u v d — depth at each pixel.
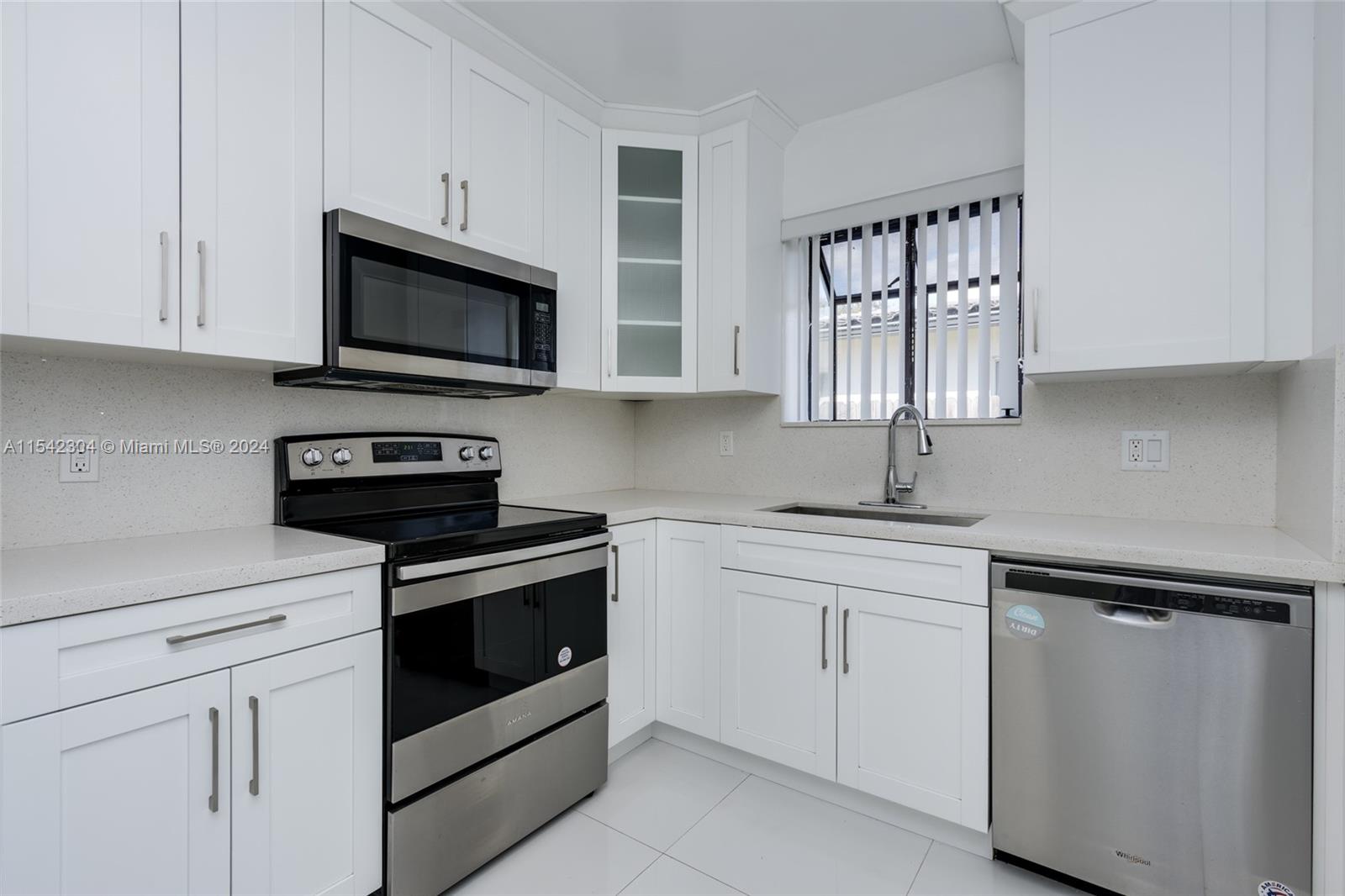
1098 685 1.51
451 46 1.88
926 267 2.36
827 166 2.57
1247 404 1.79
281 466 1.76
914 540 1.76
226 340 1.41
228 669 1.21
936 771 1.73
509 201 2.06
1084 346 1.69
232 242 1.42
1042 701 1.58
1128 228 1.64
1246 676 1.36
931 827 1.81
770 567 2.04
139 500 1.55
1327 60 1.37
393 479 2.00
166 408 1.60
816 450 2.57
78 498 1.46
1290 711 1.32
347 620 1.40
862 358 2.49
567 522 1.89
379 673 1.46
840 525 1.88
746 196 2.43
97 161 1.22
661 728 2.43
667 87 2.32
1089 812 1.52
